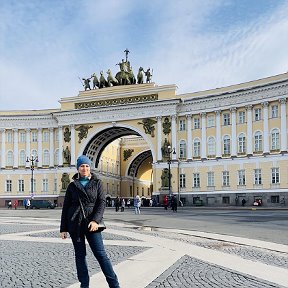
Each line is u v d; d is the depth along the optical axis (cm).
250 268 1212
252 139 6600
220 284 998
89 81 8312
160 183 7338
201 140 7162
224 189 6844
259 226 2708
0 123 8550
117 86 7994
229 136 6881
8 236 2075
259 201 6419
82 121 8038
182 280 1038
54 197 8250
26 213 5147
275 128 6350
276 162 6303
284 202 6175
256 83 6588
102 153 9000
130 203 8988
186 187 7231
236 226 2742
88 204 816
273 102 6400
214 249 1631
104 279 1036
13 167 8481
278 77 6328
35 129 8500
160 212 5116
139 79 7994
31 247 1644
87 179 839
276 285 990
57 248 1614
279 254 1508
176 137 7331
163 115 7419
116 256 1420
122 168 10275
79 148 8012
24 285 983
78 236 812
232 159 6788
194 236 2142
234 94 6775
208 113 7138
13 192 8475
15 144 8506
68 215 825
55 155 8350
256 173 6538
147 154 10312
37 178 8412
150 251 1545
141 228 2648
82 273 831
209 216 4006
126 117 7706
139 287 960
